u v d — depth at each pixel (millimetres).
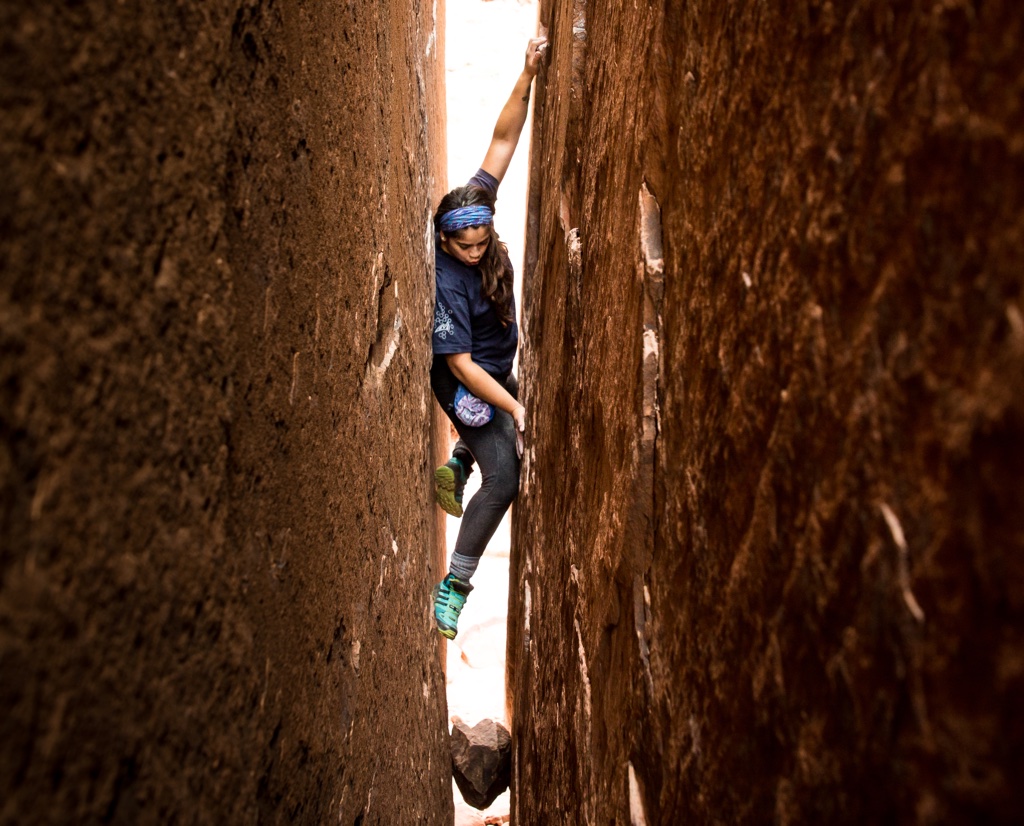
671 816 970
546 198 3359
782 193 749
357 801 1551
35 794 524
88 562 589
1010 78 440
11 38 512
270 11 1009
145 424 682
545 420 2791
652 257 1274
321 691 1271
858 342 584
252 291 951
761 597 731
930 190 508
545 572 2633
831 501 604
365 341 1708
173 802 727
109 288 628
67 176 571
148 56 693
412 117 2686
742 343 830
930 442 489
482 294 3211
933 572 476
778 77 780
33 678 522
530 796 2660
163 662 710
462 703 5008
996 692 415
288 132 1093
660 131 1293
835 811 569
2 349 499
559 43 3164
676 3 1222
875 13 590
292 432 1109
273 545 1021
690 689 934
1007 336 428
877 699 526
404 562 2262
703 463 942
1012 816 399
